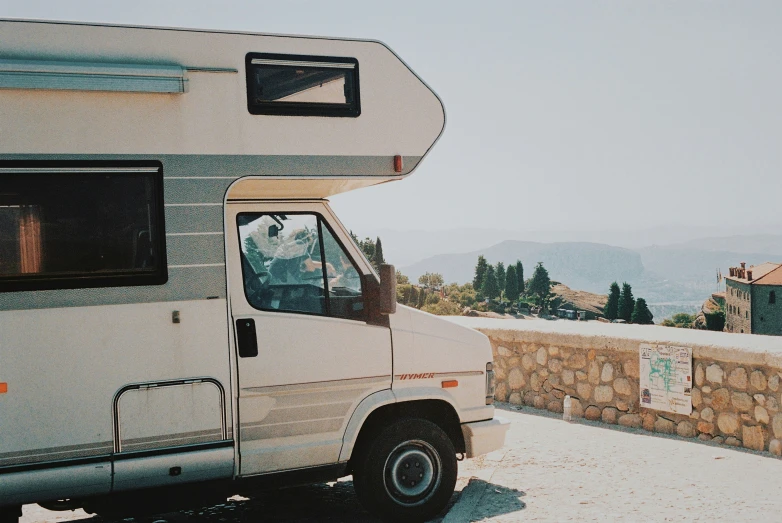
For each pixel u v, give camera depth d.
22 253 4.54
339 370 5.40
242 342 5.10
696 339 8.10
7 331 4.50
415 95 5.50
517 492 6.26
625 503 5.90
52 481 4.56
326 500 6.47
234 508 6.26
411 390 5.67
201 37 4.96
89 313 4.67
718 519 5.47
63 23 4.68
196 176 4.93
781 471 6.63
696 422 7.89
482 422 5.98
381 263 5.42
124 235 4.77
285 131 5.14
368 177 5.36
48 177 4.60
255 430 5.12
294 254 5.46
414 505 5.67
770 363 7.06
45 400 4.56
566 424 8.77
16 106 4.53
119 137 4.75
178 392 4.87
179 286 4.88
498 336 10.08
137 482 4.77
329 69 5.28
